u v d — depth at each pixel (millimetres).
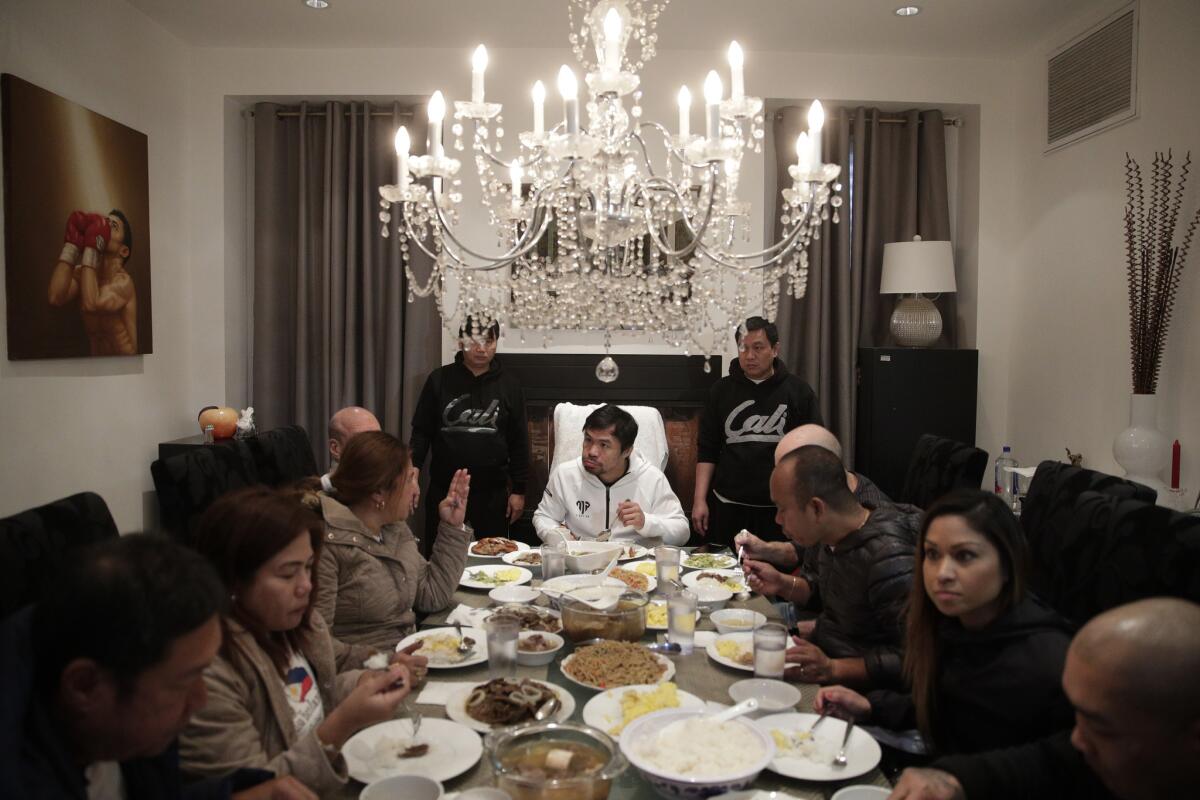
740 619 1989
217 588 924
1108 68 3467
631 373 4121
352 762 1302
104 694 835
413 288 2367
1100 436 3537
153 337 3803
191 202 4129
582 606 1840
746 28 3771
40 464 3043
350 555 1910
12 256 2842
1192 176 3027
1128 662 903
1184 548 1566
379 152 4270
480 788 1214
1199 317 2992
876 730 1560
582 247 2408
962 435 4043
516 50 4070
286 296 4340
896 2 3484
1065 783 1213
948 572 1393
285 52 4098
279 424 4348
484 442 3781
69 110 3131
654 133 4082
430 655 1739
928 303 4148
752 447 3527
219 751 1227
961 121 4398
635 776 1311
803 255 2248
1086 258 3633
